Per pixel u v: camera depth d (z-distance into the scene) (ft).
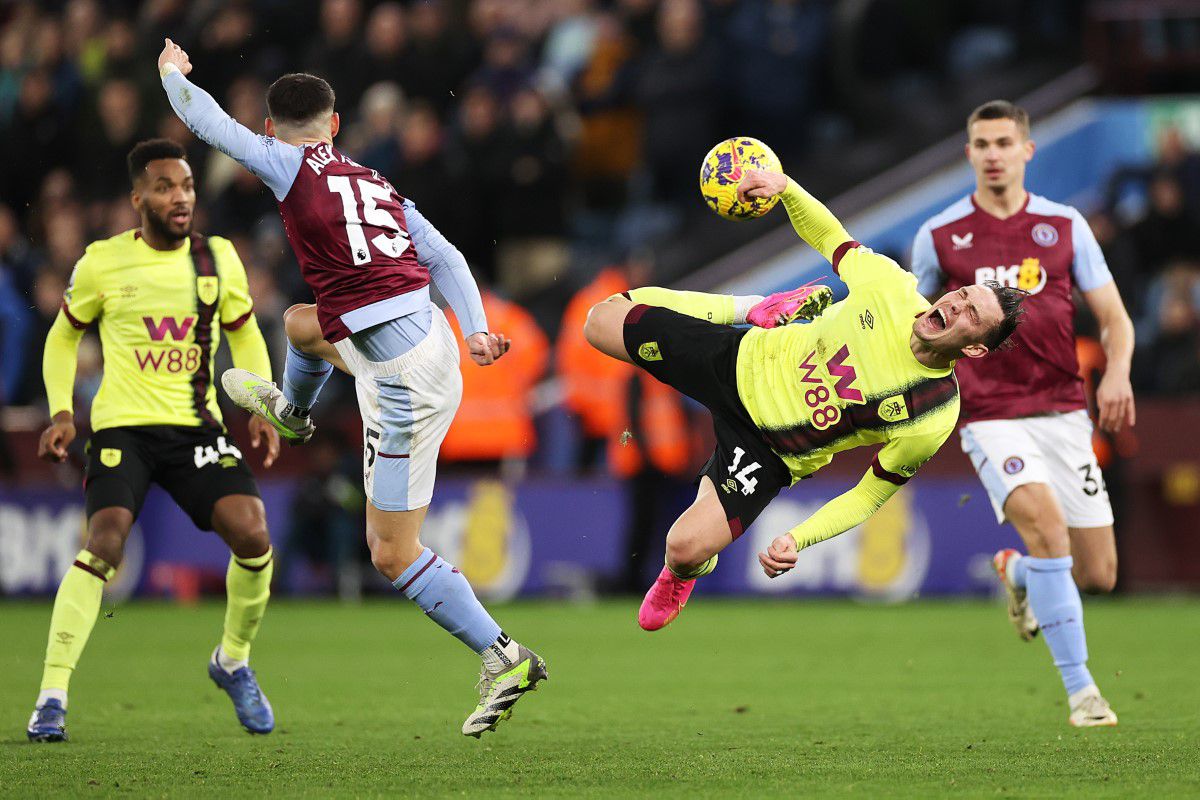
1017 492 80.38
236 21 198.80
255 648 120.67
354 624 140.36
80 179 201.16
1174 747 69.97
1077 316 147.95
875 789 58.85
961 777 61.72
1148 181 180.45
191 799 56.70
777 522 162.50
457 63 194.90
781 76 185.78
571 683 98.53
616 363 160.45
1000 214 85.15
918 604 155.94
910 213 186.80
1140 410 161.58
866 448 161.89
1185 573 163.02
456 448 165.17
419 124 179.93
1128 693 91.09
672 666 107.24
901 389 65.98
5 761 66.69
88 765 65.46
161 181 77.25
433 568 68.28
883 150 193.98
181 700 90.94
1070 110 194.70
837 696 91.61
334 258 66.85
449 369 68.18
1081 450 84.33
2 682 99.66
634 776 62.28
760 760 66.74
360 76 194.49
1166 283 170.19
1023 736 74.28
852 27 199.41
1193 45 197.26
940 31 206.80
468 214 180.45
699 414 163.63
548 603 159.12
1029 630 88.43
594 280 190.29
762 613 147.64
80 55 205.67
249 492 77.15
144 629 135.64
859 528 161.58
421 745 72.38
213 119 66.80
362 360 67.97
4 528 166.20
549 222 183.62
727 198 70.13
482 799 56.70
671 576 69.46
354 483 163.32
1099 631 127.54
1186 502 162.30
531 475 165.48
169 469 78.02
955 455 163.73
